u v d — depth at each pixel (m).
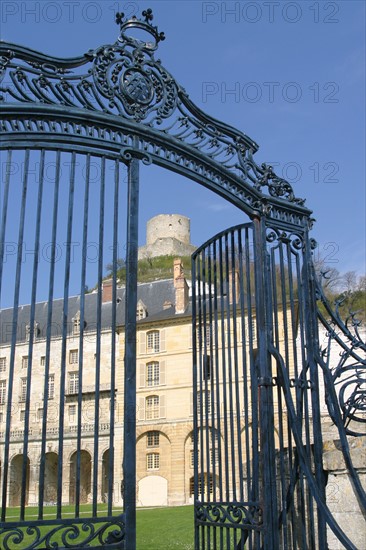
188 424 41.00
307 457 5.19
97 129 4.84
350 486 5.40
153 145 5.12
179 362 42.31
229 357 5.50
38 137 4.54
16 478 45.09
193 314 6.12
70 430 43.66
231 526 5.06
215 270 6.00
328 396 5.46
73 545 3.92
